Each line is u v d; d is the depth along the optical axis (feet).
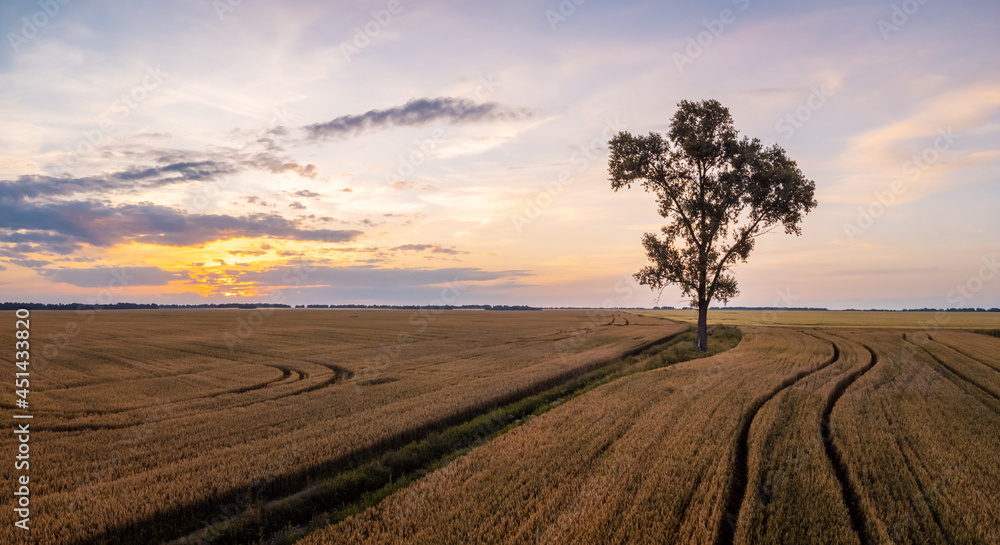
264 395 73.77
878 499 34.50
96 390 80.79
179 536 32.83
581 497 34.60
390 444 49.49
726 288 135.13
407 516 32.27
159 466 42.11
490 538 28.76
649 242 138.41
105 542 30.45
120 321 298.76
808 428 52.31
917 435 50.08
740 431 51.31
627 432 51.21
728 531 30.66
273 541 31.81
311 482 40.75
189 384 86.74
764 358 116.88
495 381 81.61
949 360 114.11
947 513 31.99
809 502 33.35
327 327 255.50
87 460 43.98
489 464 41.73
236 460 42.55
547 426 54.03
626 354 131.75
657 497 34.19
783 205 126.00
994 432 51.88
